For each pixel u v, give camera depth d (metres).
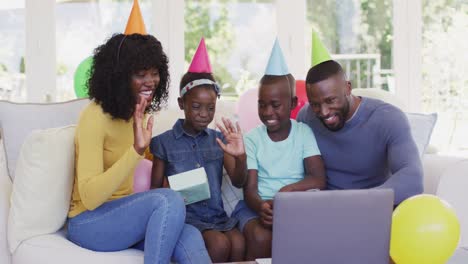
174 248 1.85
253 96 2.53
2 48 3.91
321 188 2.19
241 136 2.10
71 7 3.95
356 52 4.18
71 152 1.99
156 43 1.98
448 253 1.83
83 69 2.80
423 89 4.22
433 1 4.19
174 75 4.03
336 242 1.62
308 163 2.22
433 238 1.79
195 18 4.04
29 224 1.95
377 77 4.20
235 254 2.06
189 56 4.06
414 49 4.18
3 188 2.13
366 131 2.15
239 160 2.10
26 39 3.92
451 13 4.20
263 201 2.12
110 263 1.83
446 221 1.80
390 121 2.11
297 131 2.26
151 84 1.93
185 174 2.09
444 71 4.22
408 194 1.95
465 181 2.27
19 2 3.90
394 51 4.18
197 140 2.25
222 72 4.10
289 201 1.57
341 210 1.60
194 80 2.20
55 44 3.95
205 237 2.06
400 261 1.86
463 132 4.22
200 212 2.18
